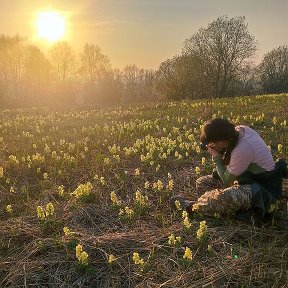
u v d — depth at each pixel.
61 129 5.79
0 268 1.94
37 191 2.89
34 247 2.06
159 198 2.66
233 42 23.75
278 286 1.70
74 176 3.20
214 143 2.25
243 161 2.21
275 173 2.30
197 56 21.28
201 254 1.98
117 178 3.03
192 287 1.73
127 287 1.80
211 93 21.11
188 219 2.24
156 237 2.13
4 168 3.37
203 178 2.70
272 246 1.97
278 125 4.78
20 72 29.84
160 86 19.50
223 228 2.19
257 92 28.61
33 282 1.85
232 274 1.80
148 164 3.44
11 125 6.32
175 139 4.48
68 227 2.28
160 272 1.85
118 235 2.15
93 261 1.96
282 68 30.56
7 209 2.48
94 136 4.85
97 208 2.53
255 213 2.21
